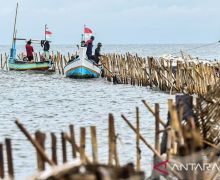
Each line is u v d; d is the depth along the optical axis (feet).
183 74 153.07
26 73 249.55
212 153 61.26
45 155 45.70
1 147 49.37
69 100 157.99
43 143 47.32
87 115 126.52
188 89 149.18
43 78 228.22
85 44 225.76
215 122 66.95
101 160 75.05
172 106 49.98
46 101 155.94
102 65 221.25
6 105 146.41
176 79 155.84
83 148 47.98
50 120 118.73
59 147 83.05
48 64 249.14
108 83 203.72
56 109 138.31
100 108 139.54
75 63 221.46
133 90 175.83
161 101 149.38
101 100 156.46
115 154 51.57
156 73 170.30
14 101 155.63
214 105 67.26
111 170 39.81
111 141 51.44
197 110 66.33
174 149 53.62
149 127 103.96
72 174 39.27
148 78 182.19
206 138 65.41
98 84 201.16
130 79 192.34
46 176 41.04
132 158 76.13
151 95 162.40
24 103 151.23
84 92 177.06
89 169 40.42
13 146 86.69
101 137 93.66
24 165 73.82
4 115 126.52
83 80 219.20
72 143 49.60
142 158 76.48
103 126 108.37
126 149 81.92
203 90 141.08
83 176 37.35
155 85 171.32
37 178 41.57
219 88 69.41
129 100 154.40
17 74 245.24
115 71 207.62
